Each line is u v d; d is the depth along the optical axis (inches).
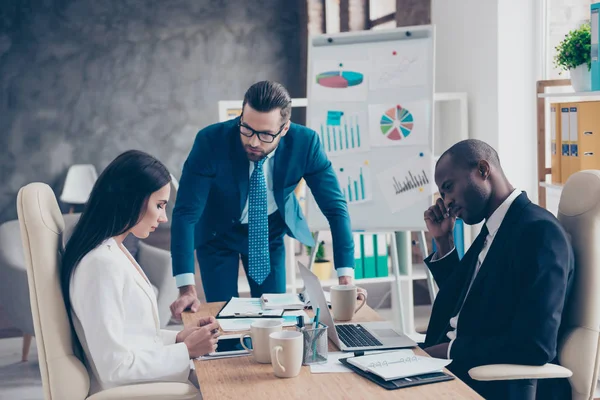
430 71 141.3
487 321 81.4
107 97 252.4
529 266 77.3
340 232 110.0
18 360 177.9
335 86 145.1
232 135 107.6
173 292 171.3
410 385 64.9
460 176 84.6
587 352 78.5
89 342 72.5
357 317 90.8
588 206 80.4
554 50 167.8
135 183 75.6
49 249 73.6
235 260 116.8
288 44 258.1
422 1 207.5
